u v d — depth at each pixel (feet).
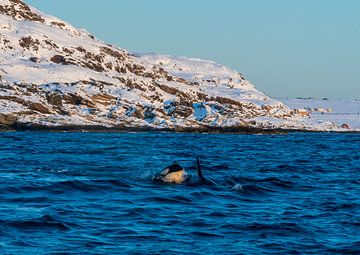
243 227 188.75
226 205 232.12
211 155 559.79
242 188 275.80
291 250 162.09
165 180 289.74
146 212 209.56
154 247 161.68
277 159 524.93
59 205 216.13
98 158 446.19
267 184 296.92
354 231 186.50
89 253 153.89
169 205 226.79
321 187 300.81
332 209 226.58
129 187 270.26
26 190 249.34
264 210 221.87
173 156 510.58
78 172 331.98
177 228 185.26
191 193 258.16
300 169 410.31
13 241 162.30
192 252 157.99
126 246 161.89
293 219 203.72
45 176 307.99
